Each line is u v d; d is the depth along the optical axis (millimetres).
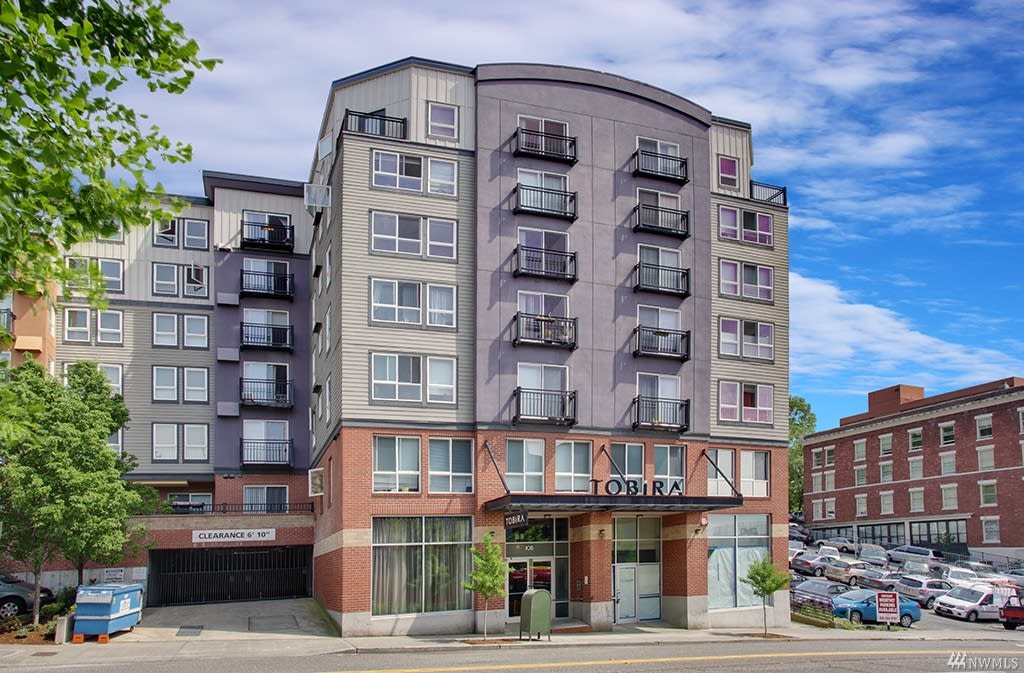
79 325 45906
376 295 34344
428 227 35469
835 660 26375
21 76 9211
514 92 37250
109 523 31219
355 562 32188
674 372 38656
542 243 36812
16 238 9898
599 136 38500
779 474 41094
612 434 36906
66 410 31516
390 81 36812
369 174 35000
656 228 38656
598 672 22578
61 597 34469
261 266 48062
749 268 42312
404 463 33719
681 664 24391
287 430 47250
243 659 25156
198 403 46844
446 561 33625
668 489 37781
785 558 40469
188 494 47938
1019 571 60438
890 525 78562
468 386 35062
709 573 38688
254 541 40562
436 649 28000
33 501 30203
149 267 47406
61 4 9875
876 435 81438
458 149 36375
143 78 10422
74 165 9922
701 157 40750
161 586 40125
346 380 33375
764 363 41781
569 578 36500
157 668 22766
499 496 34438
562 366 36406
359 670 22328
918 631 39750
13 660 24391
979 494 70438
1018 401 68312
